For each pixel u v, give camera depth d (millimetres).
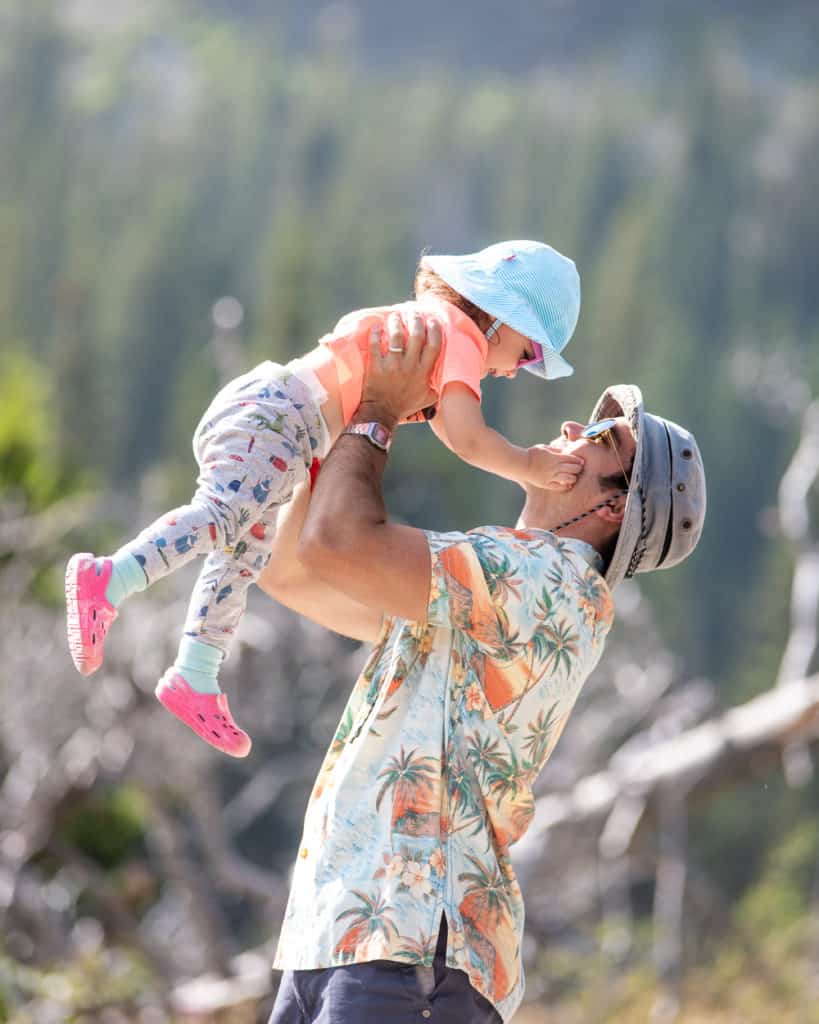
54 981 26031
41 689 30938
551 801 28016
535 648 9242
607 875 29641
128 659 29016
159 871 36250
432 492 87875
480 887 8930
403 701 9125
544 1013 33562
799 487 30219
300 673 33688
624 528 9562
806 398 52750
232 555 9719
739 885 108500
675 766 26906
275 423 9547
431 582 9070
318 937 8750
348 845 8883
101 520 39094
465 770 9031
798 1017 35781
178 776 28938
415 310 9930
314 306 140125
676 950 27719
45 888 31750
